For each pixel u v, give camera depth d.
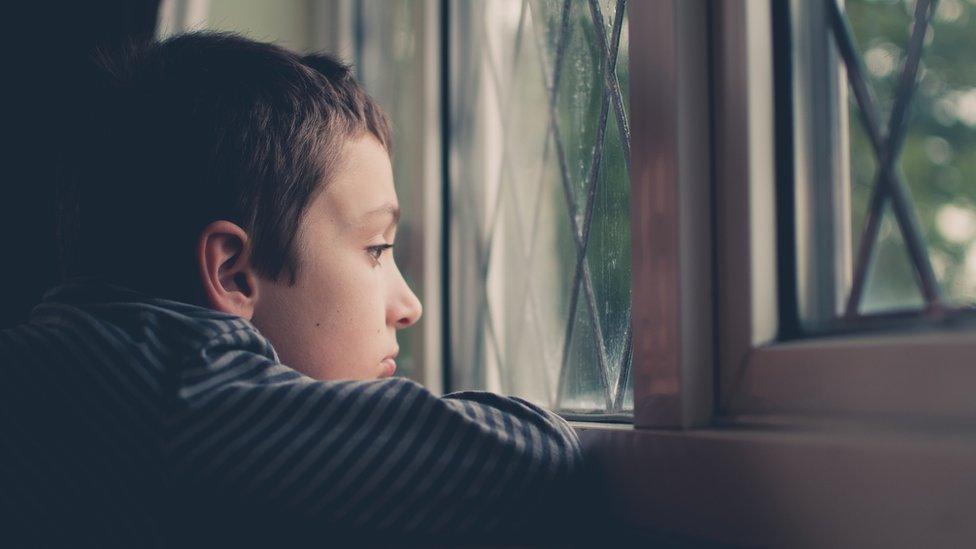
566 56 0.88
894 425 0.47
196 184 0.73
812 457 0.48
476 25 1.08
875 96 0.54
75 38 1.13
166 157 0.73
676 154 0.59
